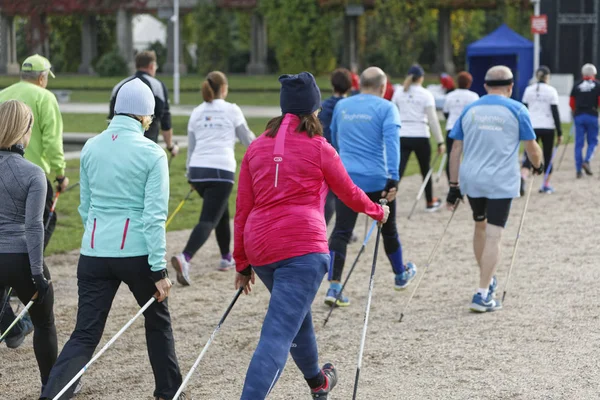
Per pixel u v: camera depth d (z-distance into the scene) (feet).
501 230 43.45
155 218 28.32
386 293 48.75
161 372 30.09
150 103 29.84
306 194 27.04
